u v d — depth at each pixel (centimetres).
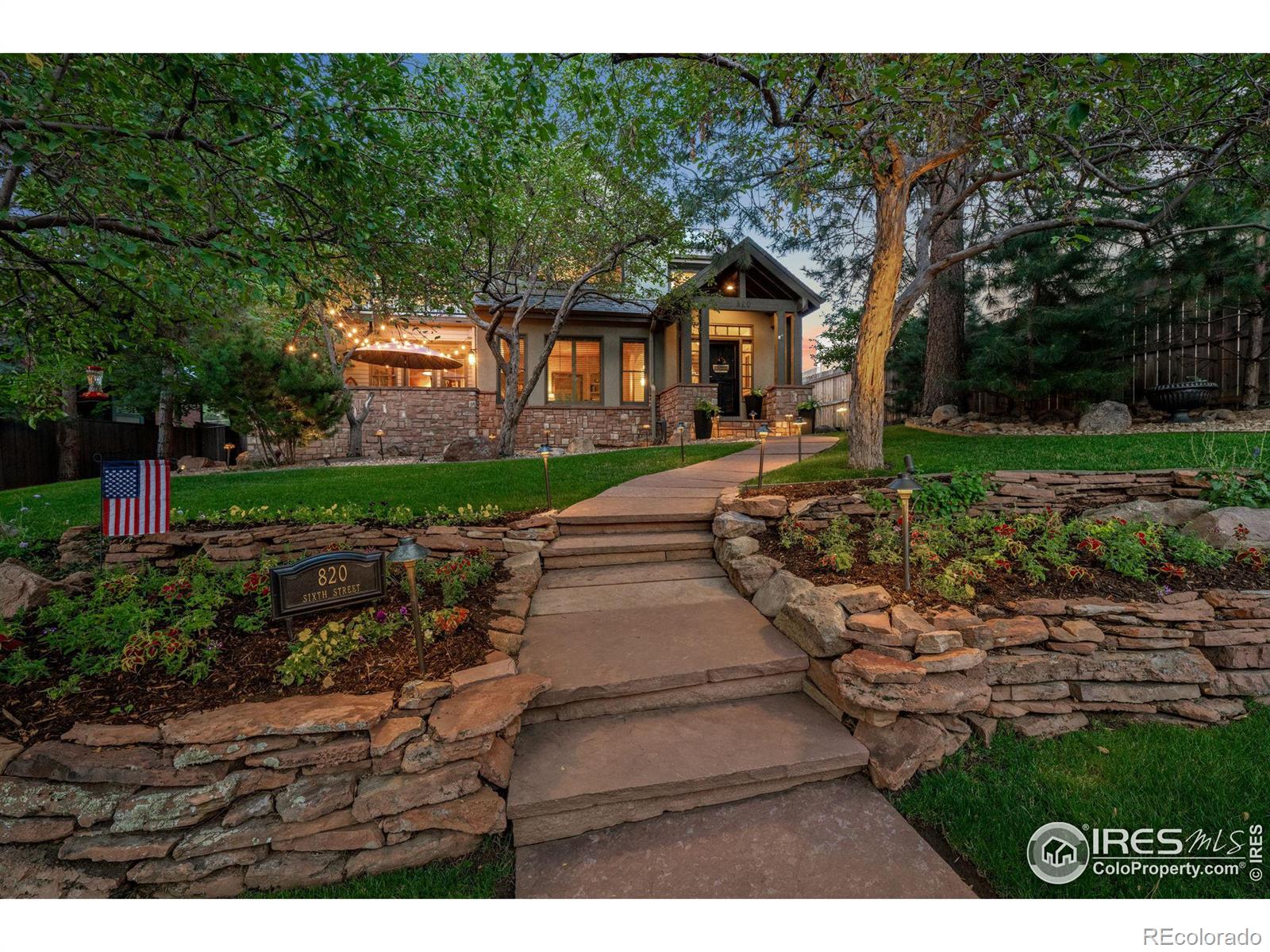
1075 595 327
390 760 218
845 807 233
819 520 458
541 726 271
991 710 279
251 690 250
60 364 563
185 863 200
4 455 1071
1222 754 253
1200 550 359
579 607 378
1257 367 839
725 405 1748
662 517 498
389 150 466
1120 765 251
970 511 459
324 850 206
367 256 490
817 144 484
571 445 1455
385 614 315
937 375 1169
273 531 423
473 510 522
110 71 329
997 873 202
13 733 220
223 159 404
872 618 293
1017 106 380
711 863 207
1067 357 945
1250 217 718
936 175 765
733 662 297
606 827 226
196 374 954
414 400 1459
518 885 201
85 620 295
